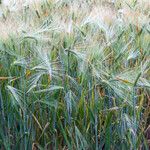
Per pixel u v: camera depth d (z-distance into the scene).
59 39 2.18
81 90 2.05
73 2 3.16
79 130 2.07
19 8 2.95
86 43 2.18
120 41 2.30
